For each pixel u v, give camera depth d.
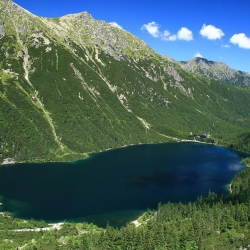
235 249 118.81
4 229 150.50
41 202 194.88
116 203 194.88
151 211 178.25
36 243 130.88
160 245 127.19
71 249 124.12
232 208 153.88
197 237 131.62
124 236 130.25
